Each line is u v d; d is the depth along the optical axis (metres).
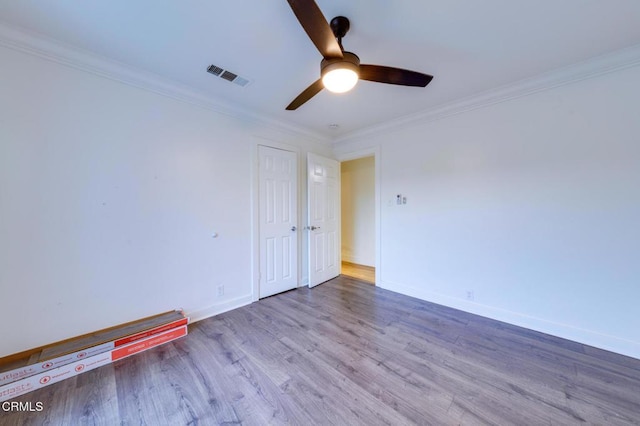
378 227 3.51
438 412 1.39
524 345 2.06
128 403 1.46
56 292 1.82
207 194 2.60
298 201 3.58
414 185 3.13
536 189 2.29
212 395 1.53
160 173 2.29
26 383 1.53
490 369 1.76
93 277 1.96
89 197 1.94
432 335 2.22
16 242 1.68
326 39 1.31
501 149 2.47
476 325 2.41
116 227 2.06
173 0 1.40
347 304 2.94
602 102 1.99
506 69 2.11
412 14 1.51
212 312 2.64
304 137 3.66
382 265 3.51
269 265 3.18
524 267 2.36
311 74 2.19
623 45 1.81
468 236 2.70
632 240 1.90
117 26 1.61
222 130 2.72
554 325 2.21
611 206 1.97
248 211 2.97
